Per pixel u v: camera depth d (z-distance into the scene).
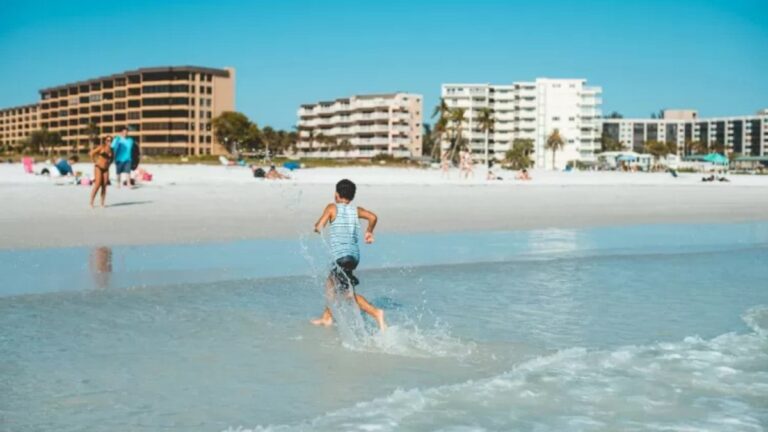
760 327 8.80
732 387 6.54
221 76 185.25
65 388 6.15
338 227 8.55
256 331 8.25
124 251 14.23
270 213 22.70
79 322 8.46
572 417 5.72
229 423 5.43
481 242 17.00
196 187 35.31
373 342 7.88
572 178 69.31
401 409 5.80
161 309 9.25
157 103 180.00
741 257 14.98
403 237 17.78
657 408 5.97
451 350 7.63
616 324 8.90
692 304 10.13
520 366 7.02
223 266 12.69
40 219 19.23
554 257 14.60
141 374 6.58
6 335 7.82
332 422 5.50
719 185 55.38
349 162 134.88
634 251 15.74
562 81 198.88
